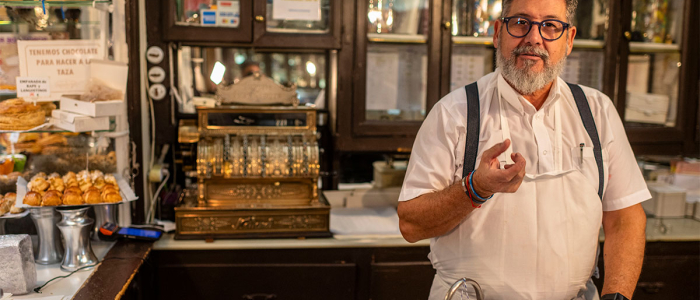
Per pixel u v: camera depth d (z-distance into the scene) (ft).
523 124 4.51
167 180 7.96
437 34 7.73
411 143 7.92
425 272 7.10
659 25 8.27
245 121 7.15
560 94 4.50
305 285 6.91
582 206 4.47
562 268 4.46
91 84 6.31
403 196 4.53
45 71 6.27
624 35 8.03
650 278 7.45
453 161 4.54
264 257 6.82
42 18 6.34
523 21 4.24
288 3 7.43
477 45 7.97
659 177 8.82
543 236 4.42
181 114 7.73
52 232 5.95
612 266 4.54
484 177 3.70
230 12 7.37
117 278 5.38
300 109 7.23
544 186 4.44
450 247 4.61
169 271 6.66
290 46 7.48
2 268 4.91
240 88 7.21
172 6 7.18
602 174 4.53
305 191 7.16
